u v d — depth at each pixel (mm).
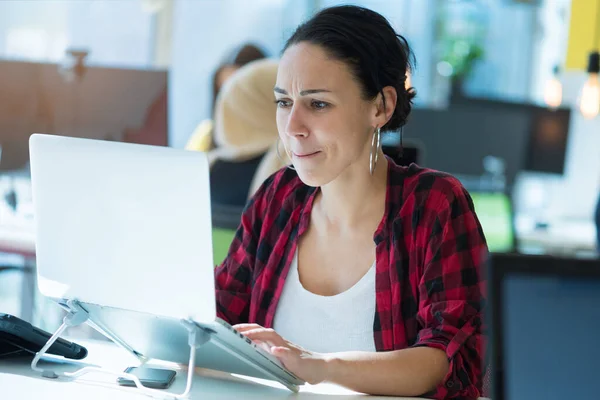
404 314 2301
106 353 2340
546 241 6422
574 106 9188
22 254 4281
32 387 1968
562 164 7695
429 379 2043
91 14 8125
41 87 4734
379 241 2316
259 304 2438
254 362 1972
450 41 9430
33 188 2000
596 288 1331
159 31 8344
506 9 9438
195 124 8531
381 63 2271
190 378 1916
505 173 7691
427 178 2355
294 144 2248
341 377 1985
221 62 5684
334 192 2352
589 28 6582
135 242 1898
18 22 7941
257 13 8703
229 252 2605
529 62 9438
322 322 2344
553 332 1335
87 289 2004
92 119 4797
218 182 4711
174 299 1881
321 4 8797
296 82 2230
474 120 7711
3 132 4727
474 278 2264
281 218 2490
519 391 1331
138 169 1854
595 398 1312
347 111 2232
